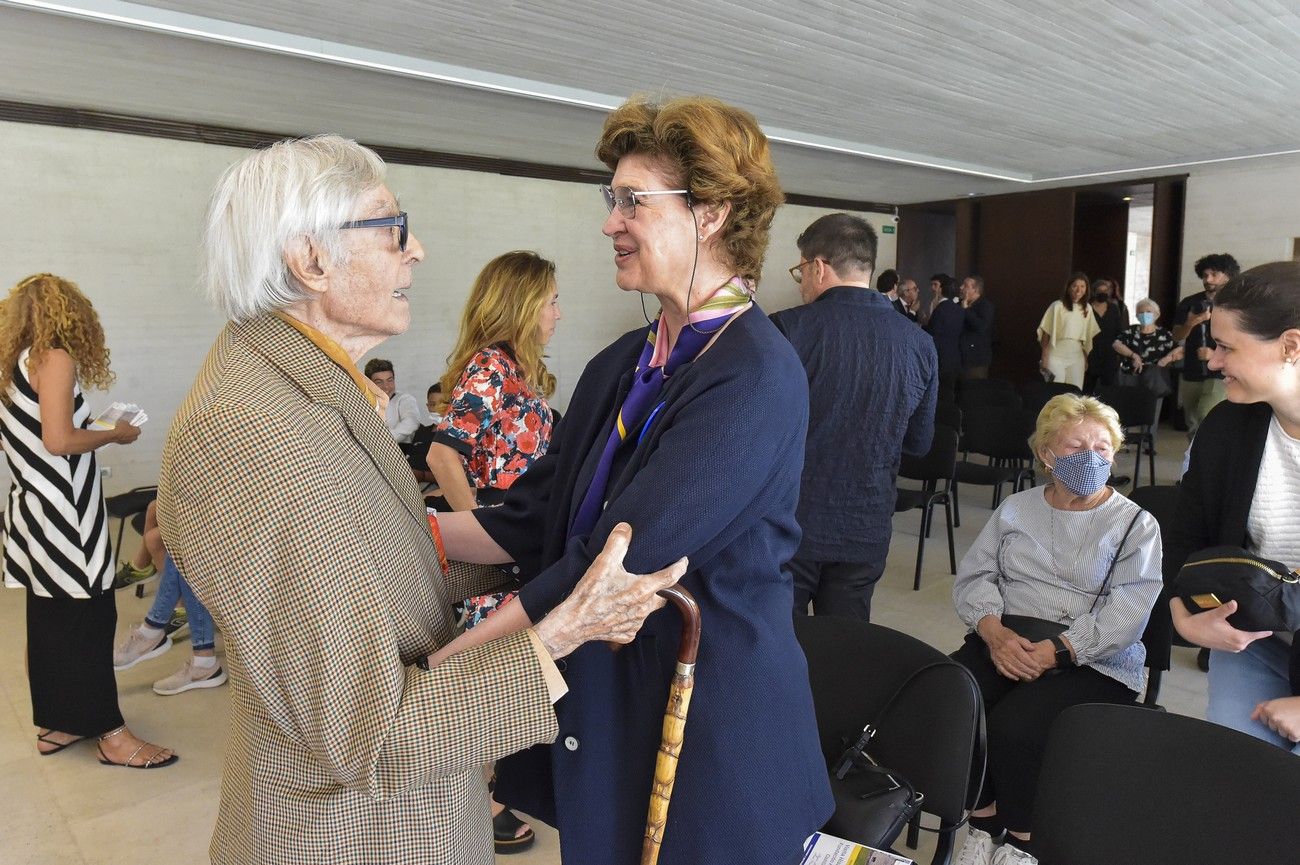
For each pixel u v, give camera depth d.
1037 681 2.06
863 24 4.21
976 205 11.81
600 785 1.02
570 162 8.38
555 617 0.88
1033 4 3.97
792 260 11.01
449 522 1.23
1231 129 6.97
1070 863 1.26
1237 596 1.42
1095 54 4.80
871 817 1.38
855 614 2.54
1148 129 6.99
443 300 7.77
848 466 2.38
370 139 7.04
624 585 0.87
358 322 0.95
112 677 2.65
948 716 1.50
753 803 0.99
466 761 0.85
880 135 7.21
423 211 7.55
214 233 0.91
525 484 1.25
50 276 2.47
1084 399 2.21
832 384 2.31
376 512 0.91
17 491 2.50
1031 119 6.55
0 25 3.93
